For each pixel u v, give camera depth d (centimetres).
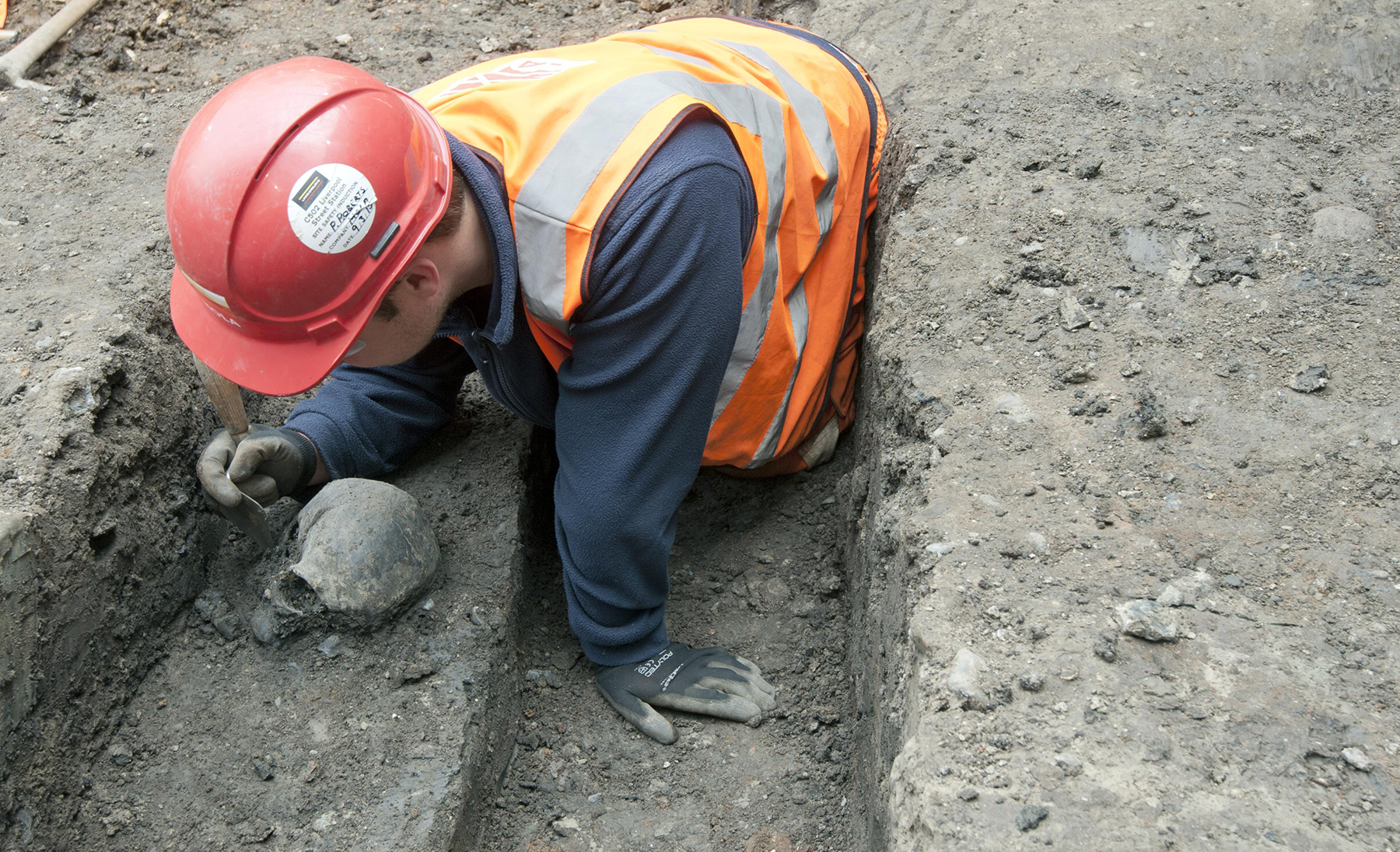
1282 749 133
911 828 136
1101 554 160
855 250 231
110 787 189
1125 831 127
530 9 378
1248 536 160
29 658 175
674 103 167
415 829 180
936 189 234
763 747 214
